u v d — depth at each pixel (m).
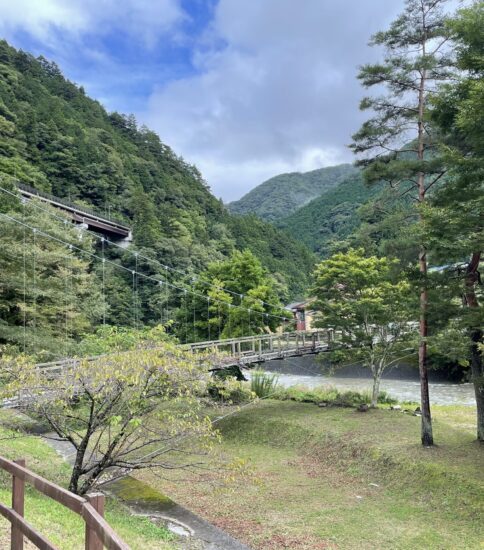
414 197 12.58
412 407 17.28
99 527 2.31
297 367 31.80
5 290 17.38
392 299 15.40
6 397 7.23
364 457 11.80
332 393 19.19
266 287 27.38
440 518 8.57
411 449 11.41
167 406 8.80
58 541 4.80
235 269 28.61
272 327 27.36
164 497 8.66
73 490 7.04
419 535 7.98
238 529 8.37
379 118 12.53
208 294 27.83
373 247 13.45
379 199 12.65
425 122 11.95
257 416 16.11
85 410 8.55
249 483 10.94
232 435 15.17
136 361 6.98
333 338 21.06
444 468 9.92
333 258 17.28
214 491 9.59
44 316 18.14
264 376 20.52
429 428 11.55
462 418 15.27
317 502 9.76
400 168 11.67
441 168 11.41
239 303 27.97
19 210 21.02
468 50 9.49
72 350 16.83
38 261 18.61
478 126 8.41
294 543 7.79
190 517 7.78
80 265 21.00
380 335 16.80
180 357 7.95
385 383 26.22
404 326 16.06
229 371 19.28
